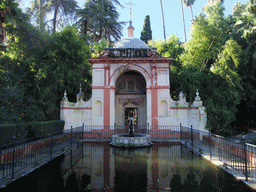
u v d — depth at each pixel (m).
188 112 17.95
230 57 16.81
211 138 12.34
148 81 18.48
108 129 18.00
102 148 13.09
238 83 17.09
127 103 21.69
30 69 18.62
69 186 6.21
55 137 13.50
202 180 6.72
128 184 6.37
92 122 18.22
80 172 7.67
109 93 18.38
